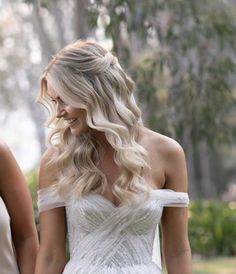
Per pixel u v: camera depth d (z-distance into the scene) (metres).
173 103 10.34
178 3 9.85
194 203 15.27
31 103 24.05
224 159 30.33
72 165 4.18
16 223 4.40
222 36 10.29
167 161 4.27
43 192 4.25
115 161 4.12
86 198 4.11
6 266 4.30
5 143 4.34
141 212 4.11
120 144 4.07
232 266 12.68
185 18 10.02
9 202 4.35
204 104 10.41
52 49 20.00
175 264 4.31
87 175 4.13
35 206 8.33
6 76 24.83
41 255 4.24
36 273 4.23
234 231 14.39
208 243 14.27
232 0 14.03
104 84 4.08
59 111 4.08
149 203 4.14
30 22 22.83
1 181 4.31
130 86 4.19
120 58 9.41
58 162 4.20
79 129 4.11
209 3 10.22
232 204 16.16
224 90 10.52
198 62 10.65
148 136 4.29
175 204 4.24
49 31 21.98
